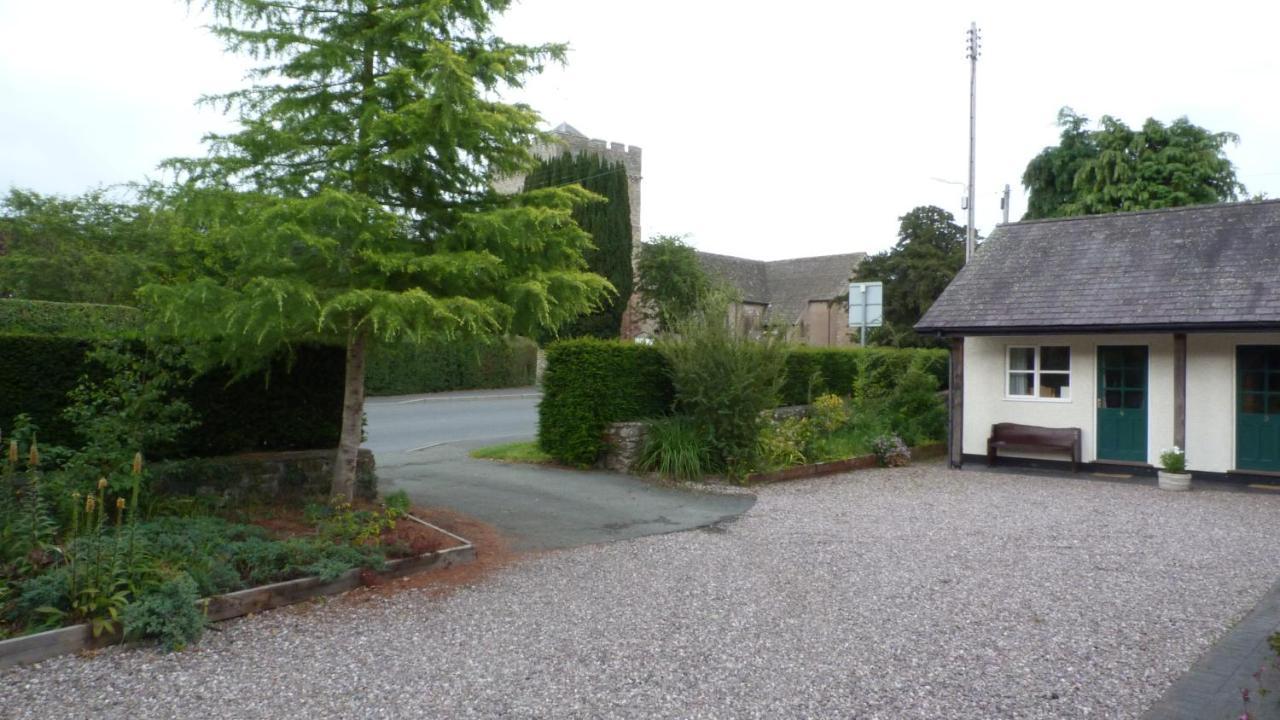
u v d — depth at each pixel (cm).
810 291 5272
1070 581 736
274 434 957
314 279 746
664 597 678
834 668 525
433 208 815
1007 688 495
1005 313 1516
